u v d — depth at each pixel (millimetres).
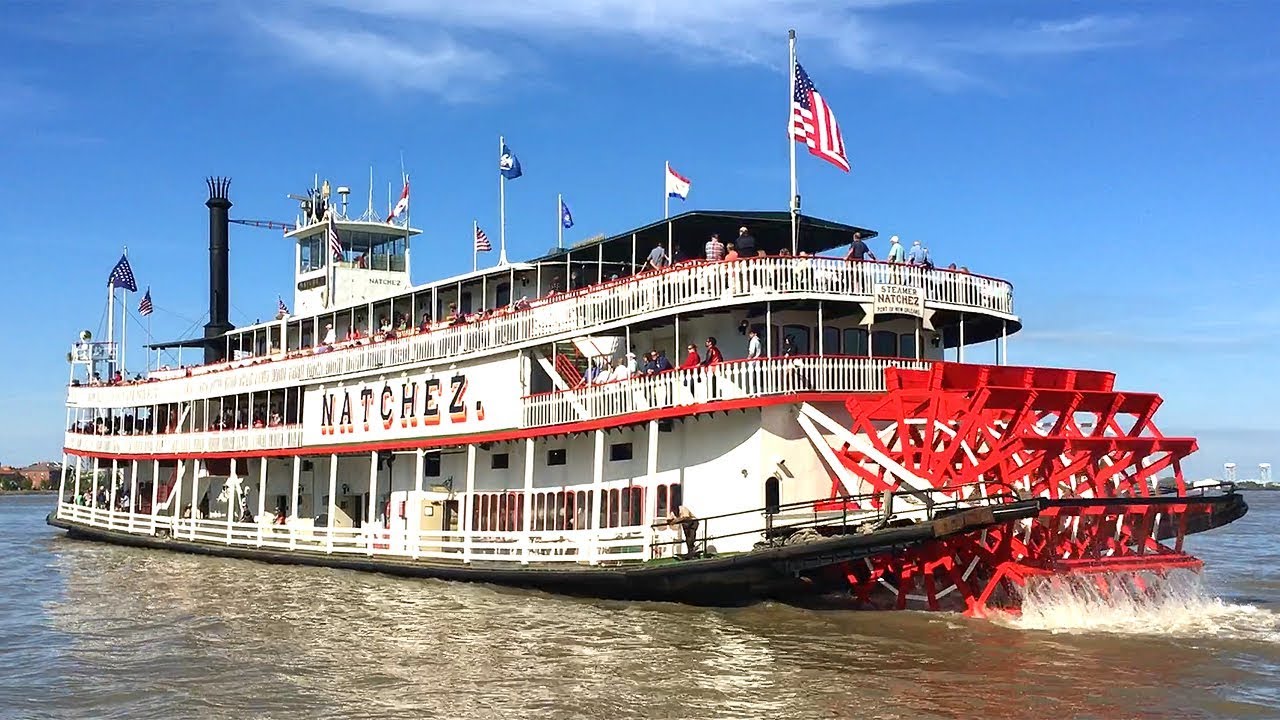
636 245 30250
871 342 27422
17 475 178750
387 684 19000
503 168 35719
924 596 24438
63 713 17969
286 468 41469
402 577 31531
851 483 24250
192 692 18938
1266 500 149125
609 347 29688
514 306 30625
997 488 24234
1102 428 26750
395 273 46625
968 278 26891
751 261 24547
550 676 19031
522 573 27328
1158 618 23500
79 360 51094
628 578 24641
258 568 35812
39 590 32281
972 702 17031
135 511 49594
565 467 29188
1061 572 22875
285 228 51375
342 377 36594
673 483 26031
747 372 23969
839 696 17391
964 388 25062
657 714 16719
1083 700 17109
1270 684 18000
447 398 32688
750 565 22484
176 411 48094
